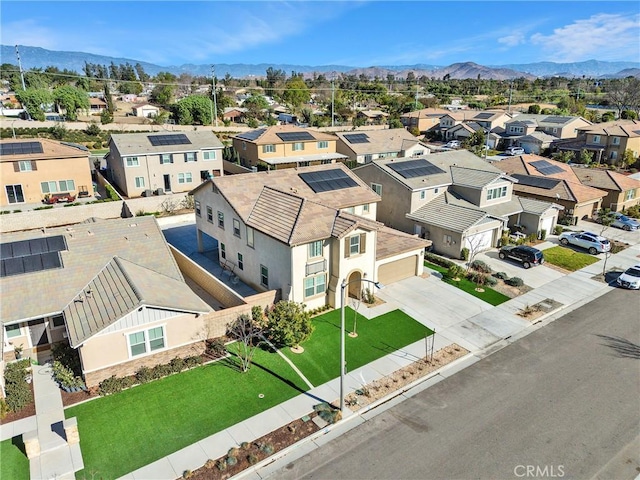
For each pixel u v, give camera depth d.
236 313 23.81
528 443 16.69
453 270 31.08
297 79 179.88
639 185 47.72
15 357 21.61
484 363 21.86
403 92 180.88
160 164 50.44
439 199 38.97
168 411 18.28
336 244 25.83
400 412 18.45
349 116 119.00
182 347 21.69
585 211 44.75
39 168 45.47
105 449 16.27
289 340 21.88
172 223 43.88
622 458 15.99
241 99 157.25
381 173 39.94
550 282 31.02
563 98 139.12
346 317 26.11
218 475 15.23
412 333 24.56
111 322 19.12
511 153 77.81
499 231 37.00
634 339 23.91
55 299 21.98
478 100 155.25
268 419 17.92
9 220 39.28
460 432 17.27
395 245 30.59
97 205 43.06
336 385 20.14
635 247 37.84
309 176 34.16
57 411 18.17
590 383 20.23
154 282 22.94
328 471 15.48
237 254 30.48
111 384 19.25
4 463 15.59
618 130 69.44
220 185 30.41
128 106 125.06
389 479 15.15
